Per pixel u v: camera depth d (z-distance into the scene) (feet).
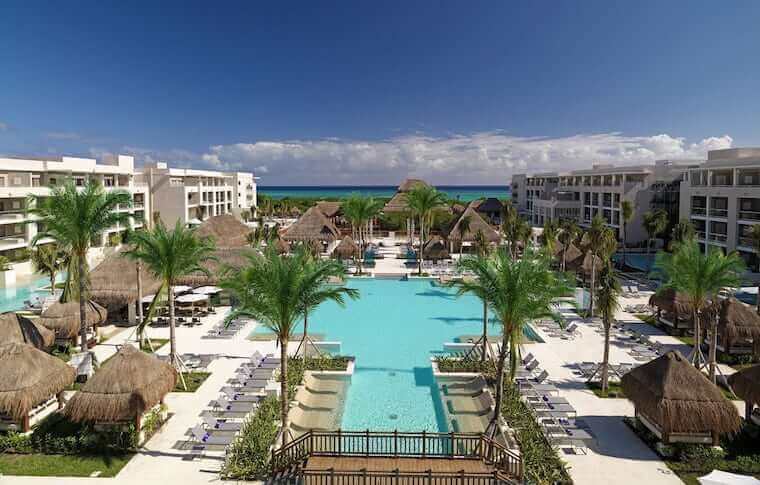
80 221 68.85
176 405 61.77
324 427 58.85
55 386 56.18
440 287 140.56
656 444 52.44
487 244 149.69
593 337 91.86
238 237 154.92
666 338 91.40
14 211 157.07
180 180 275.18
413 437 49.26
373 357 83.92
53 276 117.50
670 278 81.05
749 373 57.31
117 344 85.61
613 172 239.30
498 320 58.59
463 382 71.26
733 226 156.46
